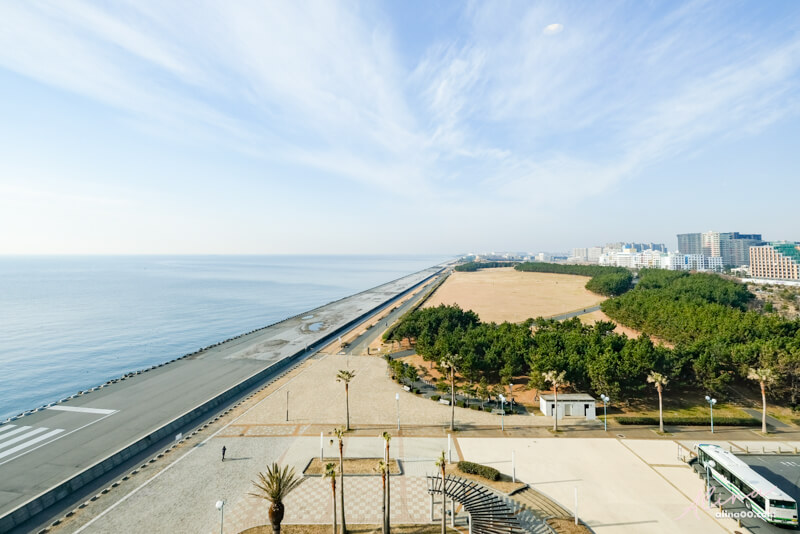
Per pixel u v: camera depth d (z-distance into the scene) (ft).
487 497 145.28
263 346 423.64
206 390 281.54
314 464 176.55
